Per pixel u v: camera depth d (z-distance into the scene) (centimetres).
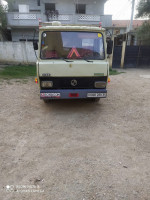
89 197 211
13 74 975
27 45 1303
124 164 273
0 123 404
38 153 298
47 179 239
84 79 425
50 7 1917
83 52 437
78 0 1866
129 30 1862
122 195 215
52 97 425
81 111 489
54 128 389
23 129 380
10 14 1673
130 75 1111
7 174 247
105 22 1778
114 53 1416
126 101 582
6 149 306
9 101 551
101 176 246
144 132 377
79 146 322
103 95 435
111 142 337
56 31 428
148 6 1460
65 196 212
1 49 1312
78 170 258
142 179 242
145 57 1423
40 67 406
